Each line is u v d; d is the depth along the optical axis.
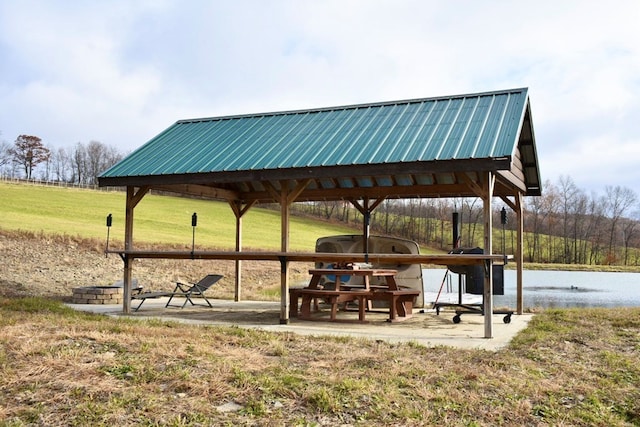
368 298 11.95
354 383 5.94
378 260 11.99
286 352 7.46
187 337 8.15
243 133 13.44
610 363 7.30
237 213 16.03
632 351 8.16
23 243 23.47
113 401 5.28
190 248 31.50
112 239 28.62
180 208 54.78
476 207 70.00
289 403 5.45
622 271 46.50
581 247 64.75
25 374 5.94
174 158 12.50
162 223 43.38
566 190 67.81
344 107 13.73
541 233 68.25
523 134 12.49
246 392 5.67
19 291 16.25
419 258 10.09
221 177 11.21
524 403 5.60
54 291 17.05
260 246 38.66
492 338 9.38
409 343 8.46
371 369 6.64
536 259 62.88
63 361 6.41
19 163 88.62
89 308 13.43
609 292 26.31
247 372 6.31
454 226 13.50
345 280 14.60
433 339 9.24
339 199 15.17
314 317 12.29
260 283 24.78
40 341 7.33
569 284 31.72
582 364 7.31
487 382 6.23
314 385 5.91
